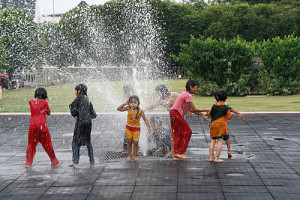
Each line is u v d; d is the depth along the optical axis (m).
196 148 7.11
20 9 31.78
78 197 4.34
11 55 30.64
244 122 10.37
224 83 19.89
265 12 61.25
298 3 67.56
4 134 8.92
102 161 6.12
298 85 19.89
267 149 6.93
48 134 5.84
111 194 4.43
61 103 17.12
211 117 6.10
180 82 36.78
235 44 19.55
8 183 4.91
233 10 59.84
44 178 5.12
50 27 40.94
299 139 7.88
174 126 6.15
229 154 6.30
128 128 6.09
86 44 46.28
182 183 4.80
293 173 5.21
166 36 56.94
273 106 14.75
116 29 48.84
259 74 20.25
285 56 19.86
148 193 4.44
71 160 6.25
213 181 4.88
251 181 4.85
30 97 21.11
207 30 58.09
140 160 6.13
